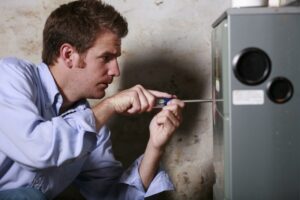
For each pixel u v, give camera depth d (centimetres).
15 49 139
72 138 92
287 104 87
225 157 92
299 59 86
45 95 108
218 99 105
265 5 91
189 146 139
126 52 136
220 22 98
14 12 137
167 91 137
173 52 135
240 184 90
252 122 88
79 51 104
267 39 86
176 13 133
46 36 109
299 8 85
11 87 95
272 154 89
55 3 136
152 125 111
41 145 89
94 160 124
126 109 102
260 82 87
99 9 104
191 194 141
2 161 101
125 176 118
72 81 109
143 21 134
